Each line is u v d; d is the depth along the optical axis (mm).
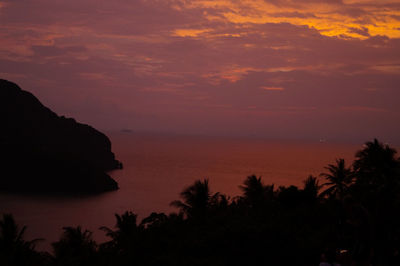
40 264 38812
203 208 44969
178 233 33469
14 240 44812
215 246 24000
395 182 36500
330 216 35281
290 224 30438
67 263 33938
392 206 16625
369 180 40125
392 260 14961
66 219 163375
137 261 28375
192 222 39469
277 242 22531
